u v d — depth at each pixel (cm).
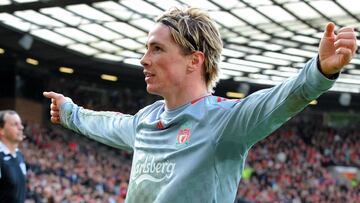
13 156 870
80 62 4406
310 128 5516
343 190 4431
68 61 4388
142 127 300
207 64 289
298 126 5534
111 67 4572
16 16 2944
